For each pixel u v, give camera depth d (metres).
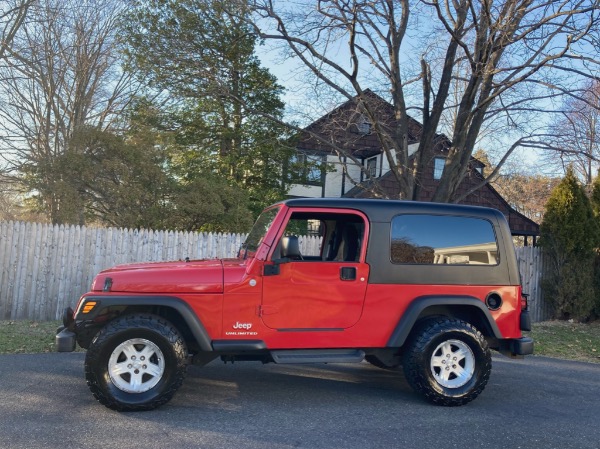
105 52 19.33
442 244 5.42
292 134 15.74
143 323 4.75
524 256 11.79
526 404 5.43
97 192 12.32
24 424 4.36
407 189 11.00
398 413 4.96
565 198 11.62
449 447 4.14
